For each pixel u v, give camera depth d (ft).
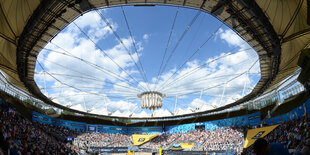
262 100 233.96
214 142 237.45
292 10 82.12
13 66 127.03
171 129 311.88
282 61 122.21
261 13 82.74
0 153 57.62
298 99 163.73
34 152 93.71
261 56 115.44
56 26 92.17
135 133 321.73
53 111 271.69
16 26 88.33
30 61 115.03
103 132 298.15
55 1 75.00
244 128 228.02
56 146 129.90
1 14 78.64
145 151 263.70
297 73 156.35
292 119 146.61
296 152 14.42
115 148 253.24
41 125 210.38
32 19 83.71
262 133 133.18
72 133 253.03
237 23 93.86
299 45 106.63
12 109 147.43
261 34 94.07
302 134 85.56
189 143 249.14
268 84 156.04
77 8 85.97
